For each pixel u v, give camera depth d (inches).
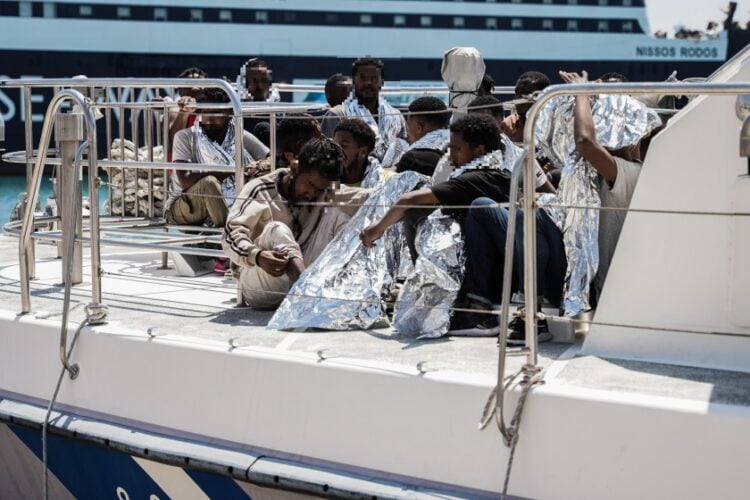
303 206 153.0
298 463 121.0
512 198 103.5
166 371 133.0
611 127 132.3
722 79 117.2
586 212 127.9
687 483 99.3
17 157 208.5
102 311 144.2
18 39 1033.5
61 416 141.1
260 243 150.2
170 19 1071.0
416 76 1135.0
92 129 142.3
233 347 128.4
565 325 127.6
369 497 112.4
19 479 152.0
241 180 155.1
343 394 118.5
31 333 147.9
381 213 145.1
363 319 138.1
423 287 133.7
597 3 1195.9
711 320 113.5
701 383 106.8
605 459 103.0
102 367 139.6
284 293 144.9
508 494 108.0
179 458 127.1
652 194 115.3
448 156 150.8
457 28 1146.0
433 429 112.5
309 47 1106.1
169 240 171.2
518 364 117.0
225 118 196.2
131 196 230.8
